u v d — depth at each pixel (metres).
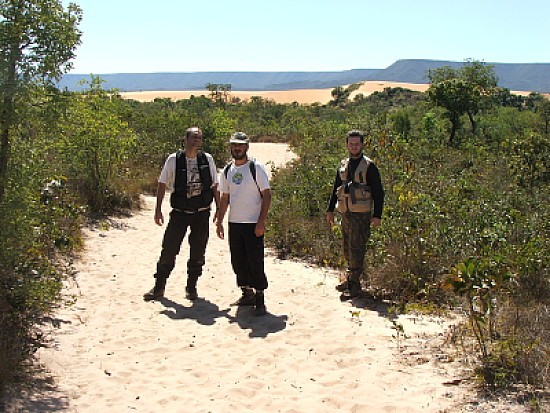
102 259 7.07
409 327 4.76
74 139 9.48
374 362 4.01
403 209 6.47
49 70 3.94
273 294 5.90
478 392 3.36
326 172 9.92
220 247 8.36
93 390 3.56
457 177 10.28
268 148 24.81
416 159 10.73
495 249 6.10
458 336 4.26
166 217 10.41
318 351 4.28
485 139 25.16
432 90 27.42
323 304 5.51
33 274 4.18
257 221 5.25
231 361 4.12
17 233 3.99
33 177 4.19
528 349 3.65
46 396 3.37
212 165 5.76
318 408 3.31
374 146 8.77
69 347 4.25
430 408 3.22
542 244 6.05
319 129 22.34
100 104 10.02
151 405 3.37
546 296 5.13
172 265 5.72
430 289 5.45
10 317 3.92
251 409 3.34
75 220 7.55
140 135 16.58
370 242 6.29
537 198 9.56
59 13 4.01
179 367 3.99
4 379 3.33
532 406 3.08
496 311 4.48
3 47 3.79
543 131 28.95
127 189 10.93
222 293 6.01
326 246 7.61
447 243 6.14
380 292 5.70
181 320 5.06
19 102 3.88
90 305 5.33
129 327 4.81
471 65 27.62
